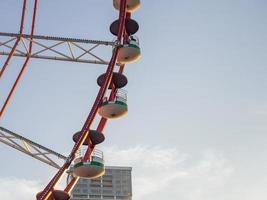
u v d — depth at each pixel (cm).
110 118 3906
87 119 3441
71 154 3266
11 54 3603
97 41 3781
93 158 3525
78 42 3738
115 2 4378
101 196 16700
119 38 3847
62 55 3762
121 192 17000
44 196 3047
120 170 17562
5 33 3641
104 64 3828
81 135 3369
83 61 3800
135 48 3944
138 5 4259
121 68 4128
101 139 3559
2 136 3472
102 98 3550
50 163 3397
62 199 3225
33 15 3809
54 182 3128
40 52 3734
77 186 16700
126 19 4066
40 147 3450
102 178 17150
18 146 3469
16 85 3675
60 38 3712
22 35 3662
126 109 3853
